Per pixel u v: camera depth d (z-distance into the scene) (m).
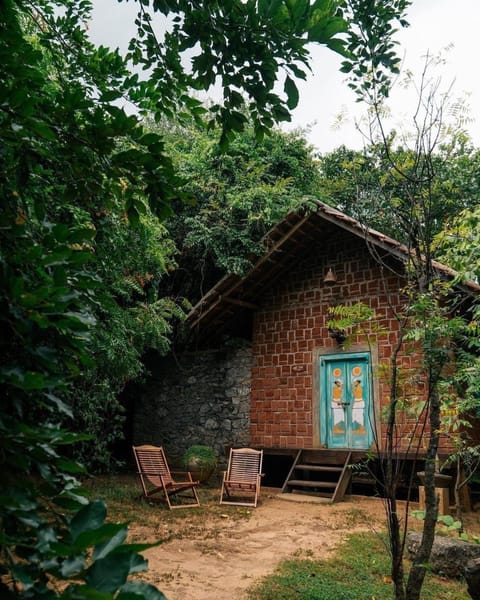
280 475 11.01
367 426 9.25
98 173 1.92
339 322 3.92
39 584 1.00
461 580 4.66
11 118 1.47
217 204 10.37
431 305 3.48
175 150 11.37
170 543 5.59
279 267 10.45
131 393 12.96
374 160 4.05
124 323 7.59
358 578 4.54
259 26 1.81
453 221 4.59
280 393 10.38
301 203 9.23
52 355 1.35
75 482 1.42
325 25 1.71
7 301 1.26
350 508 7.75
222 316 11.02
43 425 1.41
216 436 11.38
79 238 1.51
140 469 8.00
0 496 1.05
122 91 2.22
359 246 9.95
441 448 7.81
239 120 2.14
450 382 3.83
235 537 5.96
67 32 2.29
